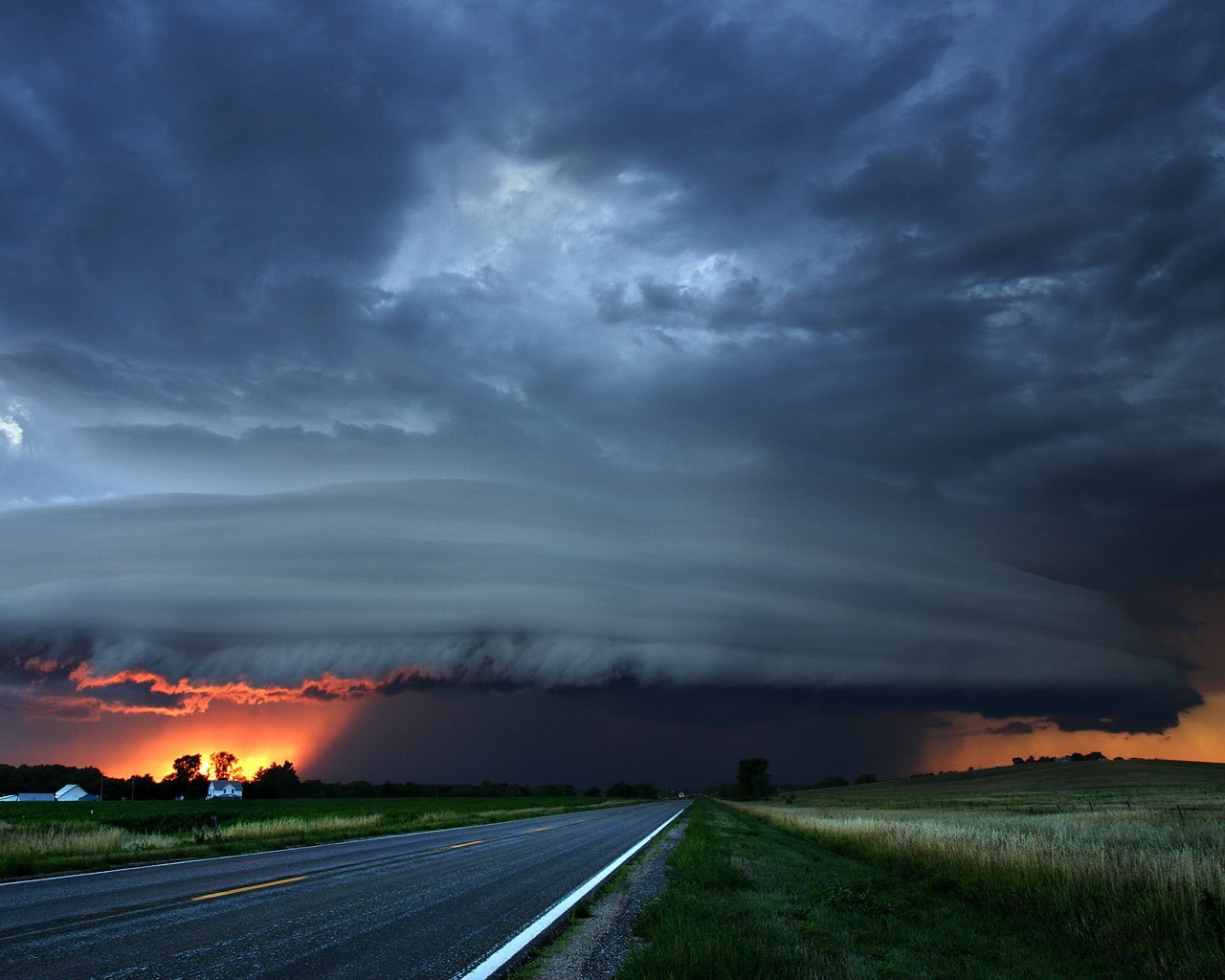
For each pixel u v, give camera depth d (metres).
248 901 10.80
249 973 6.66
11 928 8.48
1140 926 9.92
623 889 13.55
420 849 21.03
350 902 10.85
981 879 13.83
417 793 189.50
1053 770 157.88
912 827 24.47
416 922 9.46
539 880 14.42
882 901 12.27
